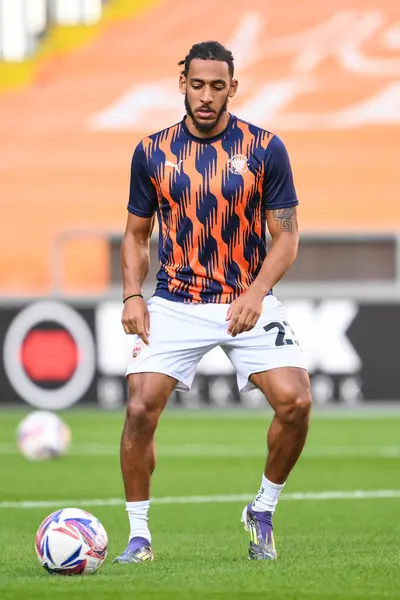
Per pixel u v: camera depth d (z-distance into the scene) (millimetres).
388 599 14320
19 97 79312
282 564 17672
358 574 16312
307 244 65125
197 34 81562
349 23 81062
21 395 55531
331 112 77250
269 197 18547
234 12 82250
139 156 18625
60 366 55281
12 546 21047
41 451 39250
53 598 14453
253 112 77500
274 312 18609
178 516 26328
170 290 18656
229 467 37031
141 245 19078
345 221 73250
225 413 55750
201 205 18328
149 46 81250
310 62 79562
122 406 55375
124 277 18906
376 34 80500
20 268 73938
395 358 54438
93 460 39094
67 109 78688
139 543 18219
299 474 34938
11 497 29875
